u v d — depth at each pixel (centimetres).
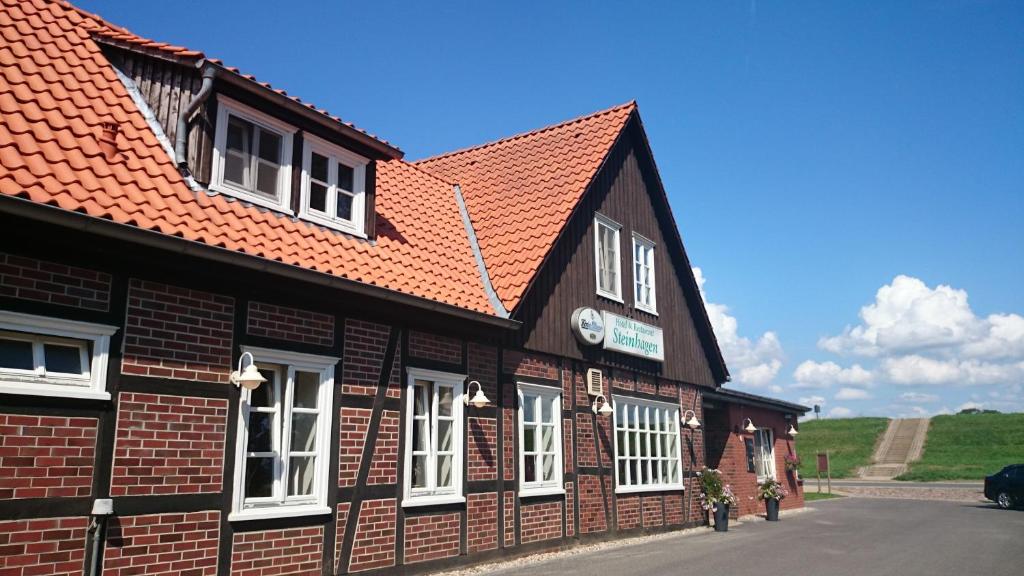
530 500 1197
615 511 1416
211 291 779
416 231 1189
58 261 663
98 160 749
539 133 1636
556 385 1297
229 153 878
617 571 1049
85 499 654
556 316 1314
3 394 615
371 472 927
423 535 990
